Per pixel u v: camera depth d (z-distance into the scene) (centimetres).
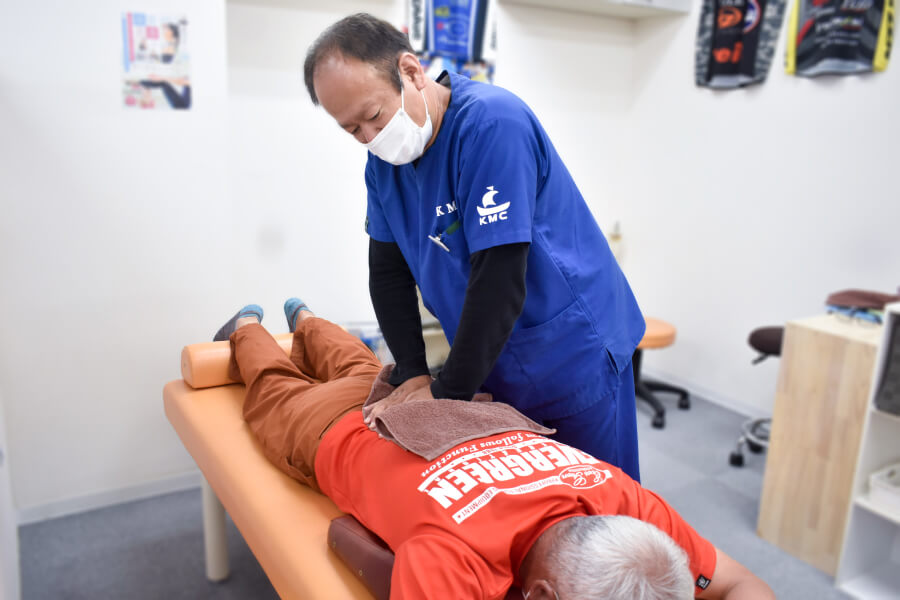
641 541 72
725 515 223
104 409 214
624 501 93
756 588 88
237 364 164
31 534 203
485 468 93
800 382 196
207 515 178
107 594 176
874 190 243
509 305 93
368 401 120
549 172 101
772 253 284
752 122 287
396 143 95
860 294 212
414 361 121
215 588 180
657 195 339
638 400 322
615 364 117
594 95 337
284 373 151
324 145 269
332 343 165
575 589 71
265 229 265
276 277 272
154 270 211
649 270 350
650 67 334
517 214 91
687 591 70
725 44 288
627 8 304
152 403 221
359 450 111
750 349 300
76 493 216
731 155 297
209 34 203
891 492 176
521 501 86
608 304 115
